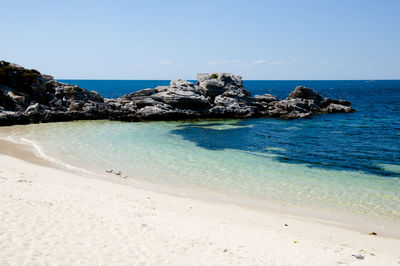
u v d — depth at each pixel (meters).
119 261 9.04
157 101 58.31
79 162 24.98
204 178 22.00
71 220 11.94
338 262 10.12
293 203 17.55
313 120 57.16
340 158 28.53
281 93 179.12
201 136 39.25
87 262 8.78
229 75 69.19
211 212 15.47
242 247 11.04
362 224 14.80
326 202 17.72
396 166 25.75
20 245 9.31
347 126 49.44
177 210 15.18
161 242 10.79
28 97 52.44
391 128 47.12
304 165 26.02
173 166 24.91
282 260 10.07
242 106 62.69
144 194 17.84
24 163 22.94
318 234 13.34
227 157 28.45
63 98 55.91
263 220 14.83
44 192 15.45
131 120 52.41
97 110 53.28
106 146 31.33
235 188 20.02
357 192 19.39
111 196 16.42
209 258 9.81
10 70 53.19
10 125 43.78
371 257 10.78
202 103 59.44
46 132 38.47
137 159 26.73
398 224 14.84
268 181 21.55
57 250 9.31
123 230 11.53
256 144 34.78
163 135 39.19
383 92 172.62
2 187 15.27
